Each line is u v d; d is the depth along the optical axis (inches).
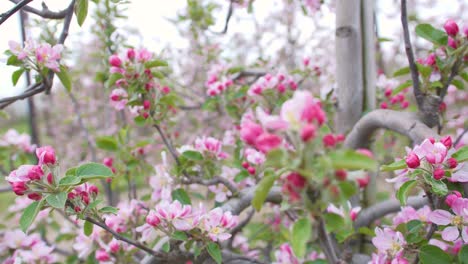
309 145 30.1
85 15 42.5
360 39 51.0
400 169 38.8
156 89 50.9
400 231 41.3
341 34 50.9
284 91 55.7
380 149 64.6
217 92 59.1
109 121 96.7
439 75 43.2
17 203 58.3
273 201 46.5
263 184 31.2
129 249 48.1
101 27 62.6
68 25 45.6
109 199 69.7
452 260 39.4
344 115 51.8
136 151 58.1
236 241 61.2
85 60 95.1
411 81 45.7
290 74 62.8
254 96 57.1
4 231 55.6
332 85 55.2
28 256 51.0
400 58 97.3
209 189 54.1
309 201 30.8
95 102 103.3
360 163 28.9
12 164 62.0
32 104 62.3
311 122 30.2
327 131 32.3
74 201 39.3
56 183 38.1
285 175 32.1
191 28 79.5
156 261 44.0
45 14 44.3
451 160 37.0
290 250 49.8
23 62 45.5
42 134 118.2
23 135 62.0
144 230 42.7
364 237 49.9
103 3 61.2
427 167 37.4
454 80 43.9
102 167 39.2
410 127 42.7
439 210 38.1
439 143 37.0
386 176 67.9
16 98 45.1
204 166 49.3
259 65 69.5
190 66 97.3
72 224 60.0
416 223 40.8
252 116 55.0
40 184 37.9
